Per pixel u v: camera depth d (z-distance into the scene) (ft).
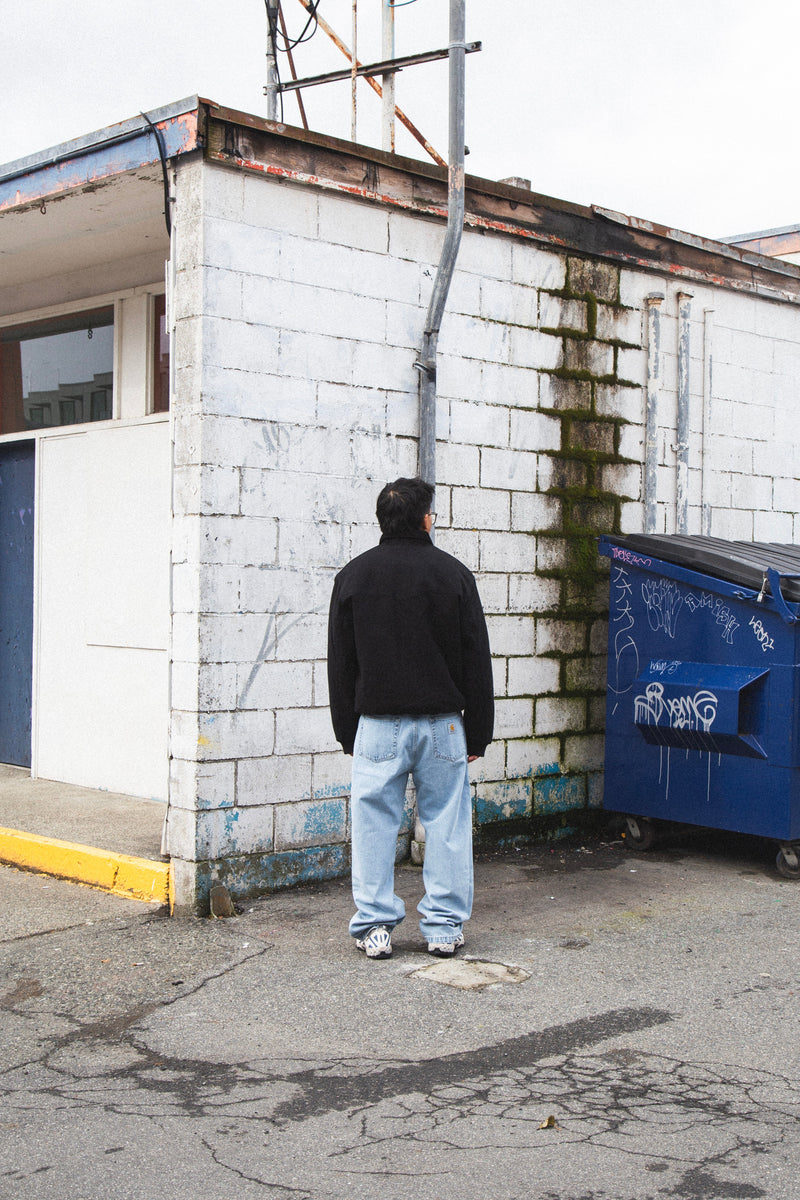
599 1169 9.71
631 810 21.54
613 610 21.89
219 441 17.58
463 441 21.21
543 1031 12.79
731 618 19.93
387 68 22.07
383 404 19.92
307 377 18.78
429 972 14.71
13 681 28.71
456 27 19.57
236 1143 10.21
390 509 15.39
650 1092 11.23
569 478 23.07
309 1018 13.20
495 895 18.51
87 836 20.56
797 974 14.76
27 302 27.32
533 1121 10.61
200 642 17.33
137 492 24.62
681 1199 9.21
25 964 15.14
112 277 25.26
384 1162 9.85
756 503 27.04
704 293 25.77
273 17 23.90
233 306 17.79
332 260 19.15
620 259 23.89
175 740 17.66
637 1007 13.55
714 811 20.18
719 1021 13.11
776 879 19.75
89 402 26.27
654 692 20.75
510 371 22.02
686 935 16.38
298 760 18.60
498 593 21.75
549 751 22.61
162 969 14.89
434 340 20.29
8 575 28.81
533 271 22.40
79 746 25.91
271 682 18.22
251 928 16.57
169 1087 11.41
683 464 25.11
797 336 28.02
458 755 15.28
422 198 20.42
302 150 18.57
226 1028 12.94
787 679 19.17
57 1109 10.94
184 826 17.42
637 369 24.44
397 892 18.45
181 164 17.66
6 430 28.50
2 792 25.07
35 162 19.75
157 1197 9.31
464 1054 12.16
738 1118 10.68
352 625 15.30
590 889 18.94
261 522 18.12
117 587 25.00
